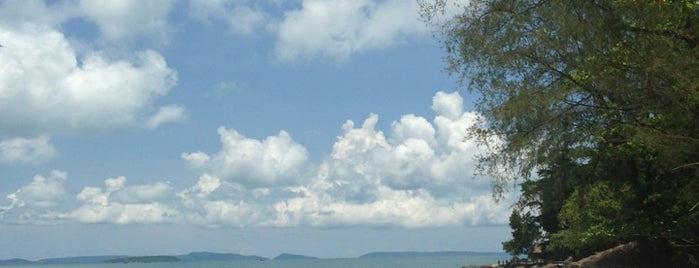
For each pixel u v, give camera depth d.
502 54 18.56
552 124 19.36
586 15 16.80
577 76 18.41
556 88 18.56
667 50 15.95
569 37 17.38
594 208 35.28
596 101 19.03
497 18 18.81
